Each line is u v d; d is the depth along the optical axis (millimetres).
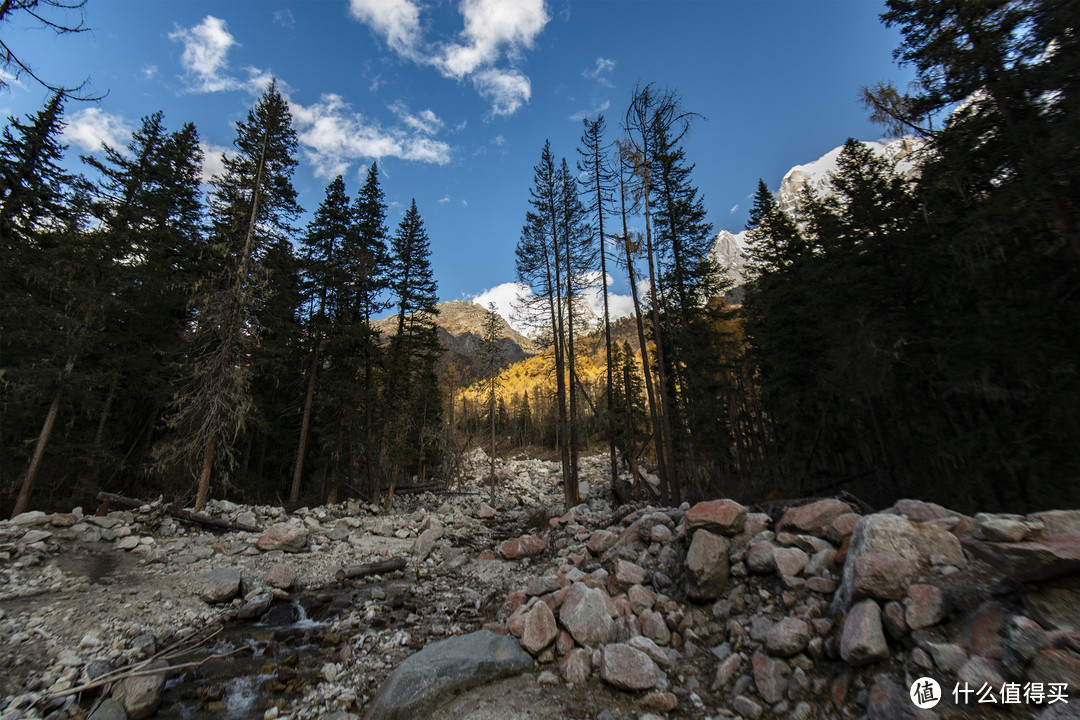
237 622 8641
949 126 12430
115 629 7418
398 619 8734
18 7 6266
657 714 4645
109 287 16297
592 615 6129
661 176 21047
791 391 19312
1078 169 9383
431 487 32594
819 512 6910
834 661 4539
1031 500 10680
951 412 14203
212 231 20891
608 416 23703
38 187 16531
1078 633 3016
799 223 22234
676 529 8945
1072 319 10133
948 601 4160
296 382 24594
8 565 8906
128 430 20500
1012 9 10672
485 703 4973
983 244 10734
